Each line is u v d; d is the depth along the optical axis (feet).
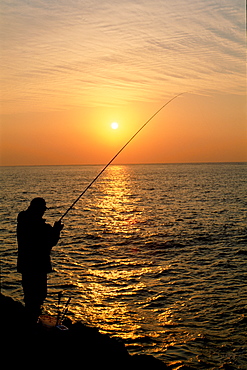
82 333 17.99
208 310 34.04
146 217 97.76
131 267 48.88
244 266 48.62
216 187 206.39
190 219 92.07
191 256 54.65
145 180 312.91
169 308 34.63
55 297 37.14
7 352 14.84
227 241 64.64
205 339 28.60
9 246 60.44
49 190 205.57
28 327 16.60
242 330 30.01
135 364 18.10
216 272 46.09
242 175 361.71
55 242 17.11
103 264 50.42
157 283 42.04
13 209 116.47
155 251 58.39
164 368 19.12
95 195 174.81
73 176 422.00
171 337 28.91
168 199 145.89
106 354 16.93
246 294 37.96
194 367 24.75
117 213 107.65
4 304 20.10
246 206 117.08
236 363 25.27
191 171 524.93
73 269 47.67
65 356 15.26
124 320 32.04
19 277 43.16
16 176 426.92
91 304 35.55
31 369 14.06
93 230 77.92
